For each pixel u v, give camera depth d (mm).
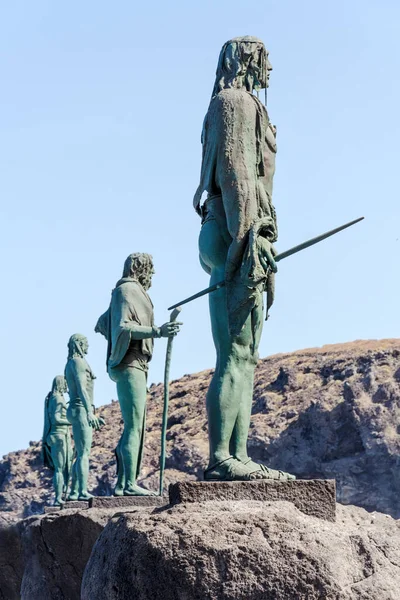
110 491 105250
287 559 12469
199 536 12531
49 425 43250
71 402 35875
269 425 116500
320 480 14008
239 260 14953
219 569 12414
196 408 120688
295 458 112750
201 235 15680
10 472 119062
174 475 105875
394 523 14438
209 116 15672
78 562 22109
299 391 122688
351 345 133375
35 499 113562
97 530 21844
